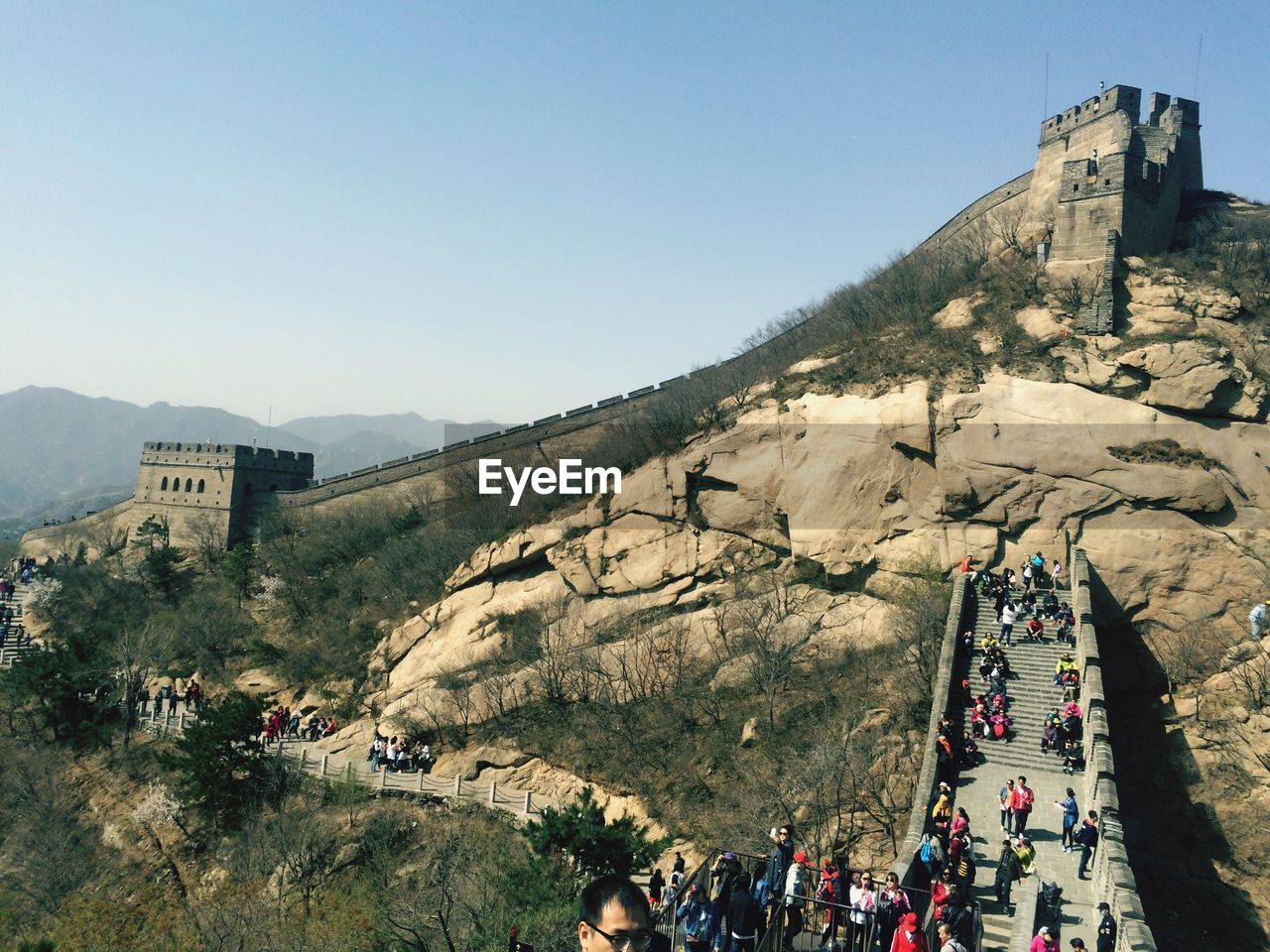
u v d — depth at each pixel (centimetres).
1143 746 4109
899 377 5200
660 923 2033
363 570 7250
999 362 5050
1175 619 4447
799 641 4675
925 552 4834
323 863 4281
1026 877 2683
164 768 5453
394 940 3509
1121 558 4544
